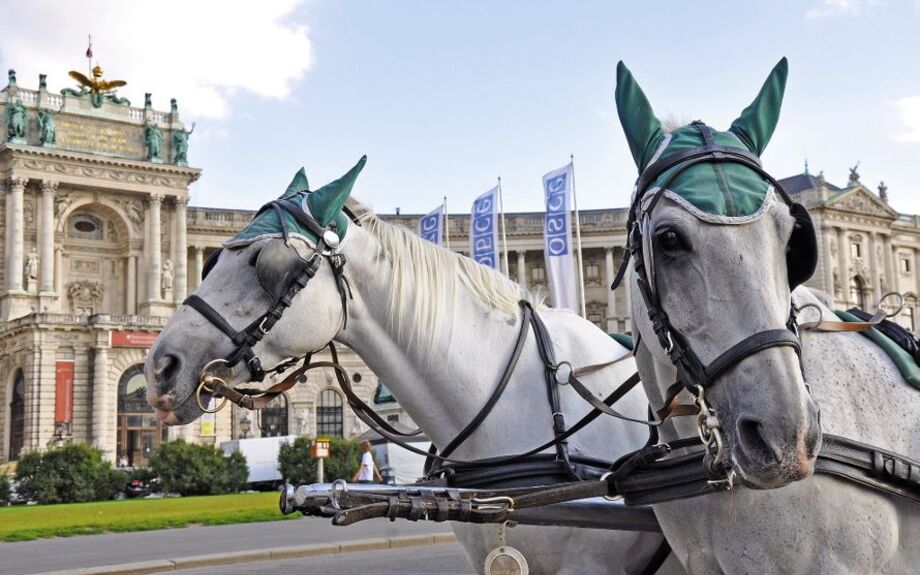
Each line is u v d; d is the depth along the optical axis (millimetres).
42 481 49125
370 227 5328
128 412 76375
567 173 42562
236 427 79875
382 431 5527
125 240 83188
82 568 18172
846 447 3557
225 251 5109
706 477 3596
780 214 3285
